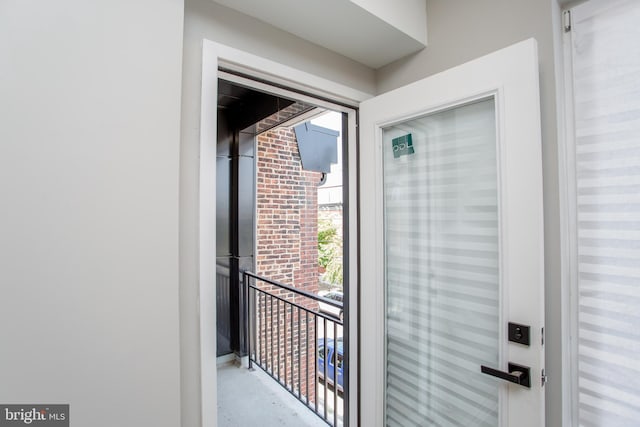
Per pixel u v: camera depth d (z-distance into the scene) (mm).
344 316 1717
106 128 793
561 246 1005
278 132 3801
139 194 835
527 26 1095
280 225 3801
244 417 2275
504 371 1014
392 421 1479
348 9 1134
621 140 932
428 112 1279
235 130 3451
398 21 1265
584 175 999
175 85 899
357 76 1546
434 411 1315
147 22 861
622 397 922
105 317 782
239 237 3385
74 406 740
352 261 1633
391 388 1485
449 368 1268
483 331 1160
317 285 4219
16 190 689
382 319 1460
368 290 1491
